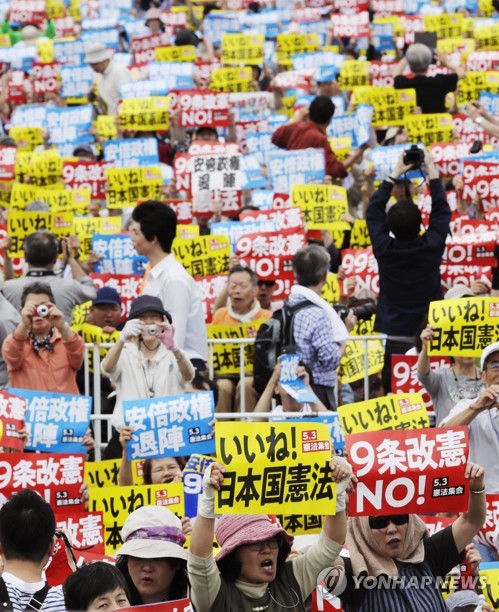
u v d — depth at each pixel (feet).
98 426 58.54
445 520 46.06
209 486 38.09
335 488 38.60
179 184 90.58
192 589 38.01
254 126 108.47
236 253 72.23
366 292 74.38
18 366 56.44
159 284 58.75
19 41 155.22
